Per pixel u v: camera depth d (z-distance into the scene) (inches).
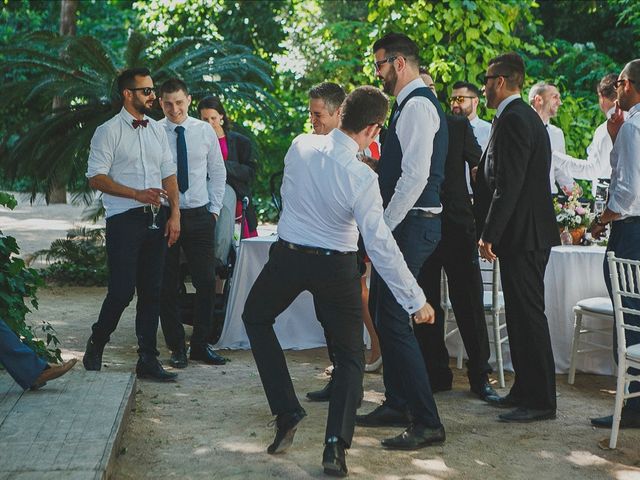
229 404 194.5
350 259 149.9
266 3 724.7
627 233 183.9
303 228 149.0
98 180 201.6
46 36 369.1
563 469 158.4
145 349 216.5
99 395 175.9
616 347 191.8
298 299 259.0
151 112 342.3
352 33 537.3
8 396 173.6
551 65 629.3
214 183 234.2
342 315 150.3
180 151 226.2
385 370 181.3
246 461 157.1
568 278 227.5
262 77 384.8
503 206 178.9
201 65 370.6
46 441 148.6
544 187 182.4
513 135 178.4
